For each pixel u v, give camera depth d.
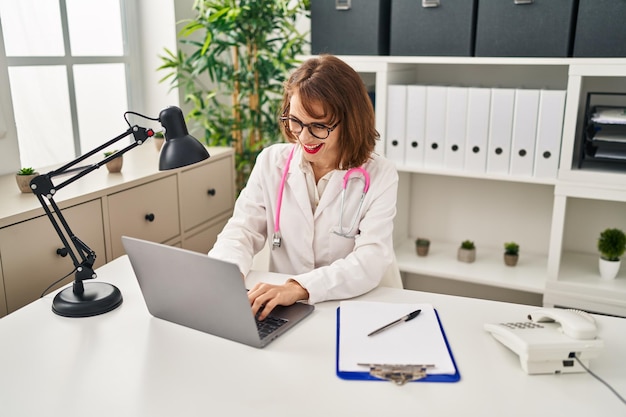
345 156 1.48
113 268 1.54
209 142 2.81
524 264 2.48
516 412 0.92
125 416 0.91
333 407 0.93
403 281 2.86
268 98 2.80
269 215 1.64
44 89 2.33
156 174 2.09
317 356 1.09
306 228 1.57
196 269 1.10
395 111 2.39
